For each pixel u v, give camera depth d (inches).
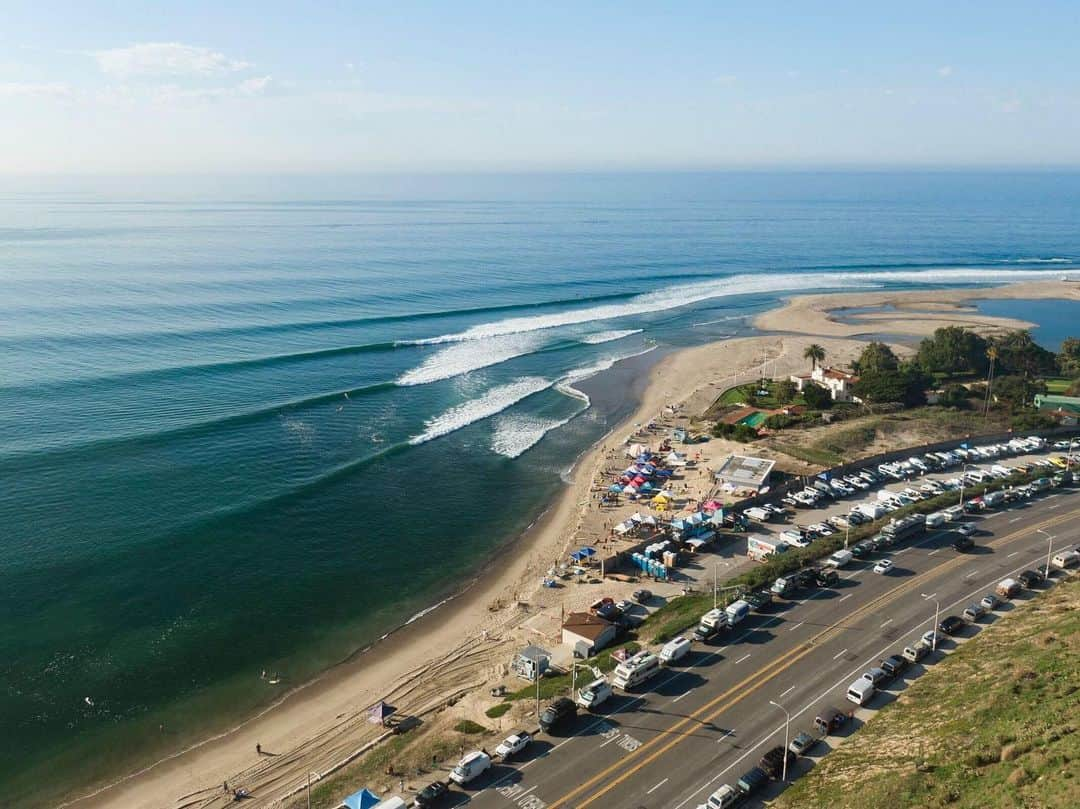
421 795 1631.4
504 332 6761.8
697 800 1626.5
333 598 2659.9
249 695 2162.9
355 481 3570.4
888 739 1728.6
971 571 2623.0
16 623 2383.1
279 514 3201.3
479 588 2765.7
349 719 2047.2
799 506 3289.9
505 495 3533.5
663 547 2869.1
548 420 4576.8
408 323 6820.9
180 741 1979.6
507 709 1975.9
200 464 3597.4
